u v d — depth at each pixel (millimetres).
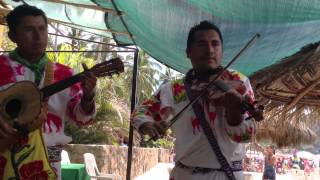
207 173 2725
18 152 2598
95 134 15891
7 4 5750
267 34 4250
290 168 29656
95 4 5250
